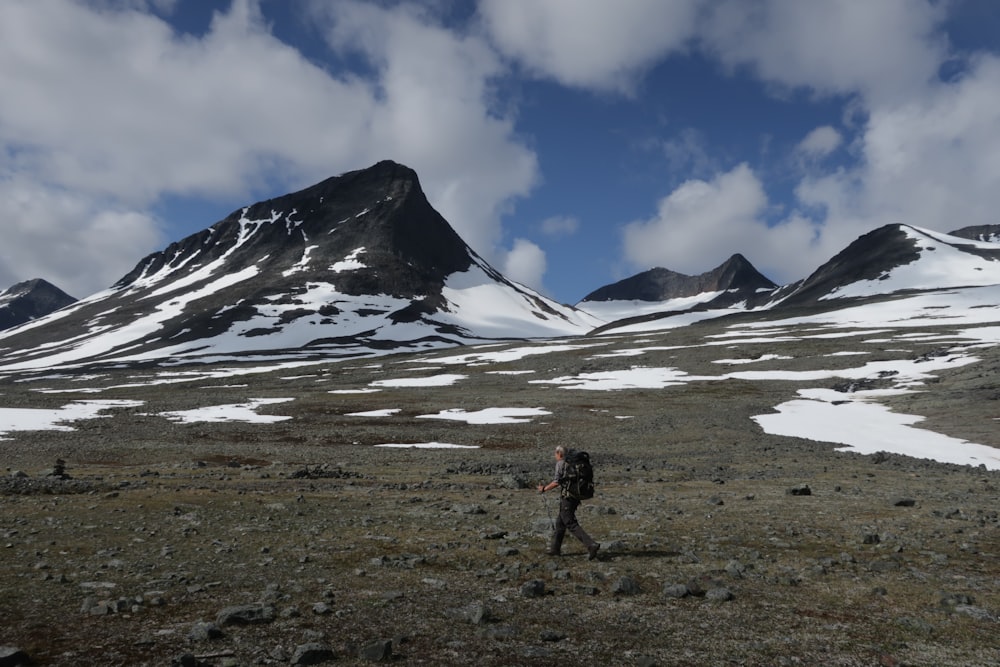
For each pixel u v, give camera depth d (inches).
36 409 2437.3
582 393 3503.9
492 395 3427.7
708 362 4650.6
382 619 351.3
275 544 559.8
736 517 708.7
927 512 742.5
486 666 283.7
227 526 641.6
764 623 349.7
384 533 614.5
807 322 7106.3
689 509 769.6
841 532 619.2
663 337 6732.3
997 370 2989.7
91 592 399.2
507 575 450.9
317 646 289.0
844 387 3326.8
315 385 4416.8
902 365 3791.8
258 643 309.6
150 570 460.4
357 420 2455.7
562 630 335.9
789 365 4271.7
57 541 555.2
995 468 1422.2
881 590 414.0
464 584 431.2
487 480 1147.9
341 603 381.7
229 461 1504.7
